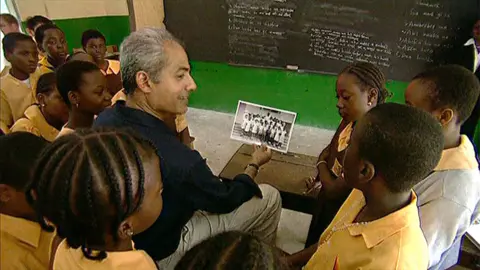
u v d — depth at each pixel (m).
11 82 2.31
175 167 1.15
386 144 0.75
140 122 1.20
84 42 2.99
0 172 0.88
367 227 0.84
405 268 0.75
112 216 0.69
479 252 1.77
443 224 0.95
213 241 0.60
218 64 3.80
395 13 2.96
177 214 1.25
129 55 1.20
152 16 3.66
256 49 3.58
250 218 1.51
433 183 0.97
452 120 1.01
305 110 3.72
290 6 3.25
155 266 0.84
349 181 0.87
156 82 1.21
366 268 0.80
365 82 1.35
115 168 0.68
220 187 1.30
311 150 3.39
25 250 0.91
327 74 3.44
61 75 1.57
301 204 1.84
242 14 3.45
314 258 1.03
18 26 3.40
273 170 2.03
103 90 1.63
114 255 0.75
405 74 3.16
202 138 3.62
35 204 0.75
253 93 3.85
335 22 3.18
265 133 2.30
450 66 1.06
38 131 1.79
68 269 0.75
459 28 2.82
